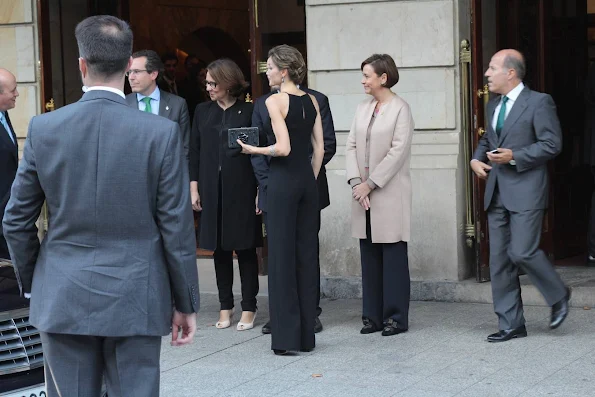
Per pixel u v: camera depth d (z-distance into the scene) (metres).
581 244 9.83
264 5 8.91
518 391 5.54
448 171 8.12
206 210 7.31
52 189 3.66
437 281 8.19
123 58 3.73
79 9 10.18
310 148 6.68
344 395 5.59
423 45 8.16
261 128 6.79
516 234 6.56
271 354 6.61
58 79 9.96
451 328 7.17
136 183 3.64
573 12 9.74
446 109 8.14
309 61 8.53
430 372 6.00
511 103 6.59
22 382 4.65
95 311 3.62
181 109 7.65
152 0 13.71
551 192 9.18
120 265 3.64
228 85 7.26
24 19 9.65
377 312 7.14
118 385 3.74
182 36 14.26
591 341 6.62
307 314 6.57
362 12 8.34
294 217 6.43
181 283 3.74
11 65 9.74
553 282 6.66
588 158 9.38
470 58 8.05
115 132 3.66
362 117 7.00
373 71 6.86
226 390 5.79
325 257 8.55
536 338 6.75
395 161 6.81
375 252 7.11
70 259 3.66
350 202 8.45
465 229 8.23
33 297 3.72
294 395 5.63
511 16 8.65
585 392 5.49
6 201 6.73
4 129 6.82
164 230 3.69
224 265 7.48
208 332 7.37
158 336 3.72
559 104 9.42
